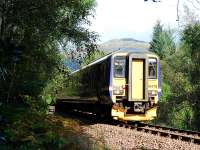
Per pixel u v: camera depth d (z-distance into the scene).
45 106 14.46
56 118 14.85
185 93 45.66
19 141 9.13
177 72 48.72
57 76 18.12
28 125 10.14
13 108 11.02
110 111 22.28
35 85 13.35
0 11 13.34
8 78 12.45
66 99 32.97
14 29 14.23
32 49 14.45
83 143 11.04
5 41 12.73
